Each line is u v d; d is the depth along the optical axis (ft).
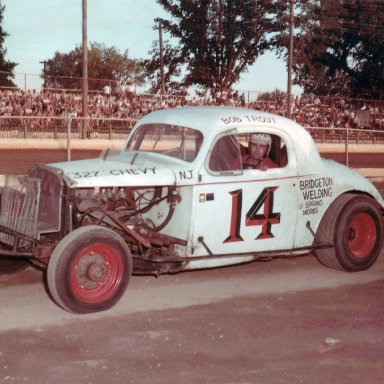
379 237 25.23
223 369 15.46
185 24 156.66
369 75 172.76
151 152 22.80
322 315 19.72
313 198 23.72
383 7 167.12
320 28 161.48
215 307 20.36
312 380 14.88
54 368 15.33
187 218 21.06
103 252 19.48
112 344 16.98
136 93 99.76
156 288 22.38
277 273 24.76
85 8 90.07
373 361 16.07
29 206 19.95
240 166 21.94
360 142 103.14
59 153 61.16
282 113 113.80
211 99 105.70
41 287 22.25
